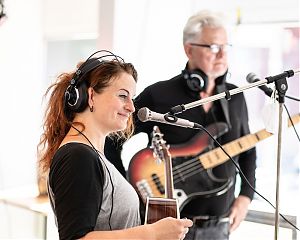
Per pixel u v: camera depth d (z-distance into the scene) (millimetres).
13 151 3590
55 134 1358
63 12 3688
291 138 2744
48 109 1396
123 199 1274
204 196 2180
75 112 1319
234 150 2205
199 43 2197
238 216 2260
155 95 2248
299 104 2766
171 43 2914
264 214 2699
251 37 2947
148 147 2205
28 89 3688
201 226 2180
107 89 1282
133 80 1325
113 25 2662
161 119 1438
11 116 3586
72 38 3811
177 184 2166
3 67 3523
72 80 1307
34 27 3699
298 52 2836
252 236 2715
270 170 2824
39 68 3768
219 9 3012
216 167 2211
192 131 2203
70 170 1131
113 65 1309
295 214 2658
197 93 2197
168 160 1755
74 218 1091
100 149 1333
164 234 1187
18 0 3566
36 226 3072
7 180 3547
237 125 2270
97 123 1306
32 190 3484
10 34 3541
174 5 2932
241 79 2973
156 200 1375
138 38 2771
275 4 2854
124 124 1317
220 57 2207
